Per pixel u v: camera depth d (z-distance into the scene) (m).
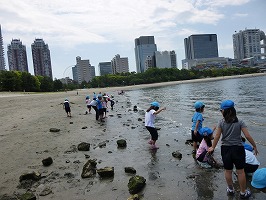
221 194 5.91
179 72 164.25
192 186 6.44
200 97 39.31
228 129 5.48
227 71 174.38
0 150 10.62
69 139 12.34
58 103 38.12
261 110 19.70
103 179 7.20
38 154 9.87
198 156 7.93
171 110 24.02
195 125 8.95
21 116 22.50
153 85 127.31
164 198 5.88
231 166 5.59
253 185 6.14
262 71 196.88
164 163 8.31
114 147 10.63
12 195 6.41
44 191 6.48
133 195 5.90
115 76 153.88
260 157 8.27
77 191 6.51
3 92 77.88
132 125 15.91
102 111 18.59
